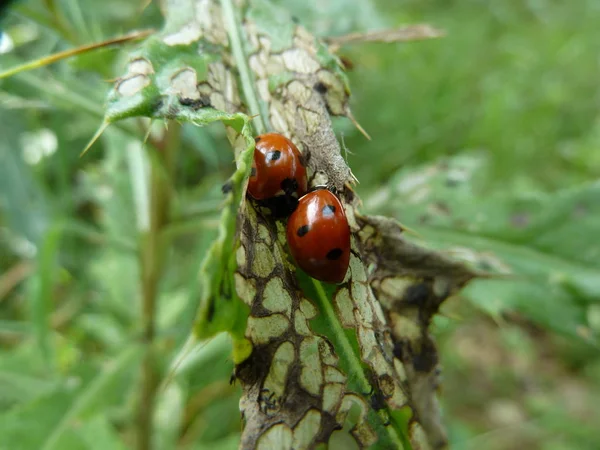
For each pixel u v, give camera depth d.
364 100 0.11
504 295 0.05
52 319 0.08
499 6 0.17
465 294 0.05
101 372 0.05
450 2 0.17
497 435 0.09
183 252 0.09
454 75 0.13
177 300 0.07
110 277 0.07
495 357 0.10
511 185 0.11
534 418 0.09
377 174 0.10
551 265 0.05
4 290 0.08
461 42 0.15
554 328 0.05
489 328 0.11
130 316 0.07
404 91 0.12
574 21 0.17
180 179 0.06
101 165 0.07
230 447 0.06
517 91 0.14
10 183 0.06
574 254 0.05
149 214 0.05
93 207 0.08
